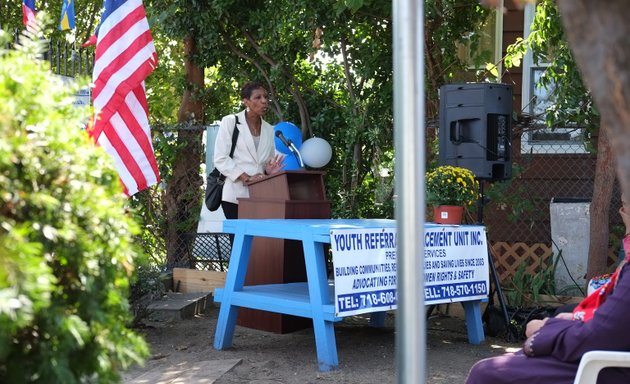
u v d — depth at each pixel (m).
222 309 6.54
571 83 8.51
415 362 2.27
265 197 7.12
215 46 10.65
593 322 3.44
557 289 8.78
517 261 9.13
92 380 2.51
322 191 7.30
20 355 2.30
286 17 10.10
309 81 10.64
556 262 8.53
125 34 7.53
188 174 10.12
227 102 11.10
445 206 6.84
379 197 10.13
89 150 2.52
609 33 1.51
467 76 10.47
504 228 10.13
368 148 10.20
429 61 9.83
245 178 7.74
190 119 10.60
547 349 3.57
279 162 7.82
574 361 3.51
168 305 8.02
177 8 10.38
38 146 2.34
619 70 1.51
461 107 7.34
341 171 10.38
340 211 10.13
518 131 9.10
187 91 10.88
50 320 2.26
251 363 6.08
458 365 6.17
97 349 2.41
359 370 5.89
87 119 2.81
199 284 9.09
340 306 5.70
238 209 7.33
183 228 10.08
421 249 2.27
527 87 10.76
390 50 9.98
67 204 2.37
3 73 2.41
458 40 10.10
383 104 10.00
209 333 7.23
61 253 2.35
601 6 1.51
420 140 2.25
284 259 7.10
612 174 7.74
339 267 5.70
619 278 3.46
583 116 8.58
